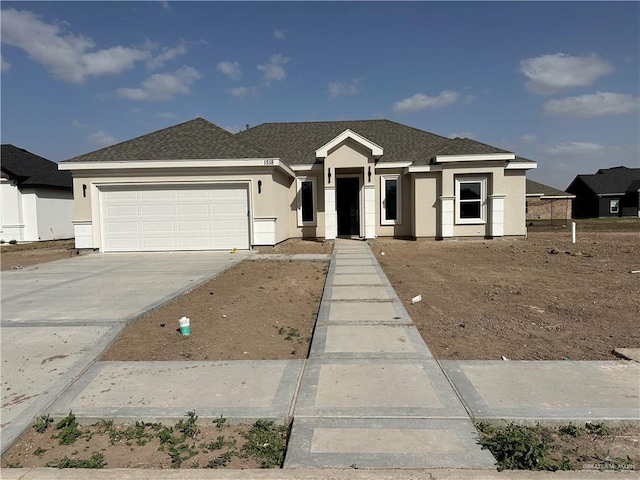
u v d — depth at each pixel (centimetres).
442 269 1123
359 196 2044
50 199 2372
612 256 1348
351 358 470
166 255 1466
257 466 291
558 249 1541
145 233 1529
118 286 901
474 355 484
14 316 657
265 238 1538
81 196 1510
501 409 349
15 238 2222
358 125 2414
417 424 331
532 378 411
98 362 475
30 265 1280
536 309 694
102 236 1527
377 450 297
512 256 1386
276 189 1619
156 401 379
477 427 329
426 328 590
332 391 389
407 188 1991
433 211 1898
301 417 344
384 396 377
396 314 648
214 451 311
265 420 344
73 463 298
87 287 895
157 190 1520
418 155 2036
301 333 583
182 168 1497
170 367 457
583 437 316
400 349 496
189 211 1527
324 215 1947
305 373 432
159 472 279
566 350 496
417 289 858
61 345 526
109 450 315
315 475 272
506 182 1916
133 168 1490
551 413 342
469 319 636
